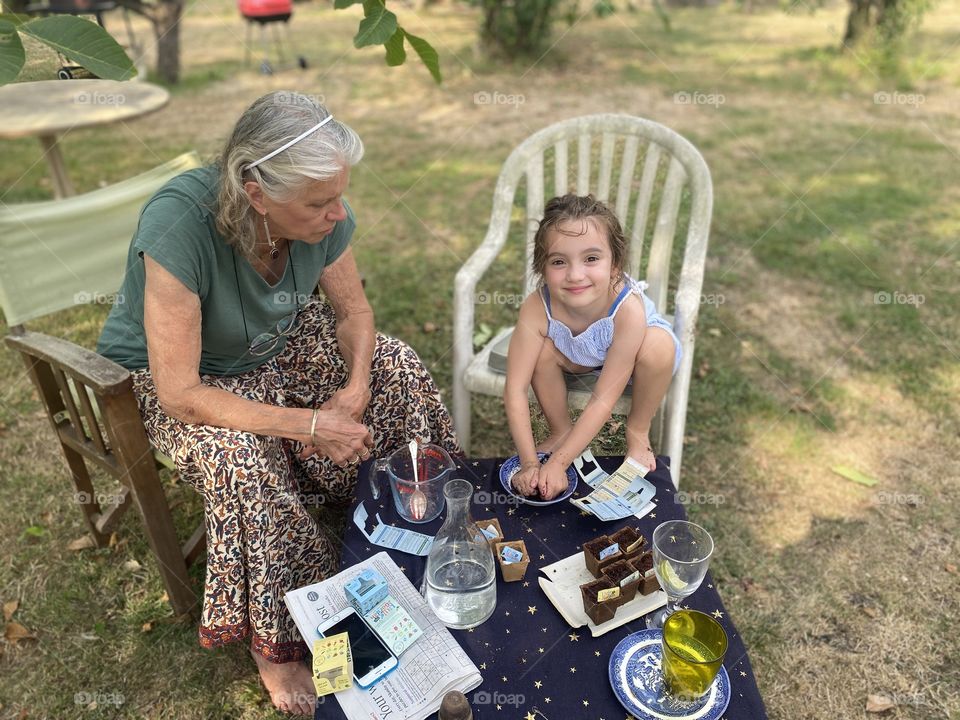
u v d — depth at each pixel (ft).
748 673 4.51
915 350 10.52
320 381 7.07
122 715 6.15
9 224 6.76
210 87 22.09
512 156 8.44
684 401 7.38
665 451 7.43
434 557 4.96
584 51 25.86
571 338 6.70
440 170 16.31
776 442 9.06
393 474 5.75
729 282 12.10
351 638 4.75
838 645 6.66
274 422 5.77
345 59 25.35
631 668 4.50
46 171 16.01
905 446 8.98
